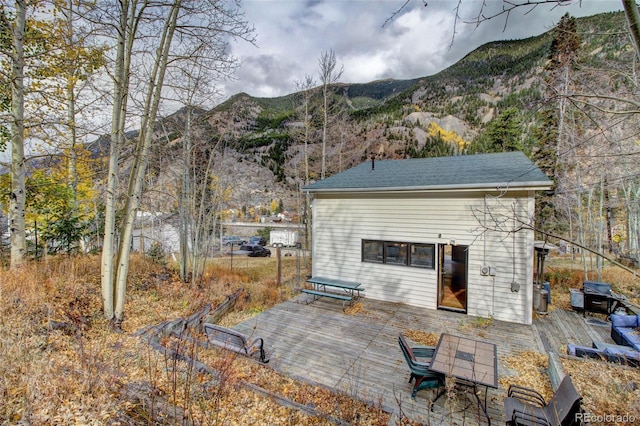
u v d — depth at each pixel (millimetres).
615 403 3984
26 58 7230
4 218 10086
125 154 6555
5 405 2615
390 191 8695
